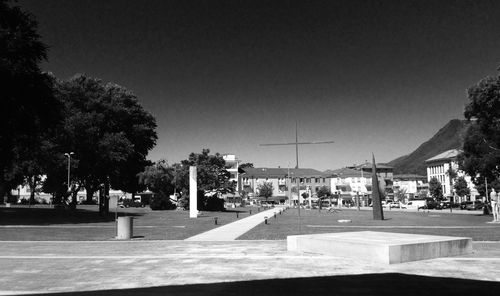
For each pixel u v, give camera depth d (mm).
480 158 54125
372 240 13727
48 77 37656
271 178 145875
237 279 10211
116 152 63438
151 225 31344
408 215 52531
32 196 97625
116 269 11836
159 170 67438
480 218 43219
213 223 33688
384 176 146000
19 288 9383
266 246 17406
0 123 35062
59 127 52906
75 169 65812
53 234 23656
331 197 126312
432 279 10148
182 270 11555
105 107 66688
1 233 24203
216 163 69688
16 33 33875
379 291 8891
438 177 127250
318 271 11281
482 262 12828
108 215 46688
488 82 47406
